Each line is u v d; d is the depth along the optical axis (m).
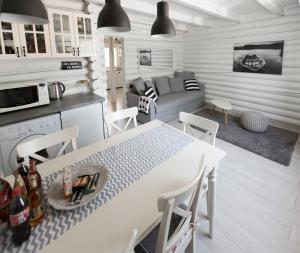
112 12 1.63
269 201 2.23
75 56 2.96
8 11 1.05
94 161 1.56
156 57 5.66
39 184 1.15
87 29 3.05
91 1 3.03
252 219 2.00
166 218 0.97
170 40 5.86
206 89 5.90
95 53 3.23
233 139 3.76
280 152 3.26
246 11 4.29
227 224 1.94
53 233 0.95
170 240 1.15
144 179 1.34
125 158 1.60
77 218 1.04
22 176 1.08
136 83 4.82
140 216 1.04
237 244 1.74
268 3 3.30
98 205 1.12
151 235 1.28
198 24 4.90
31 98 2.60
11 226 0.88
